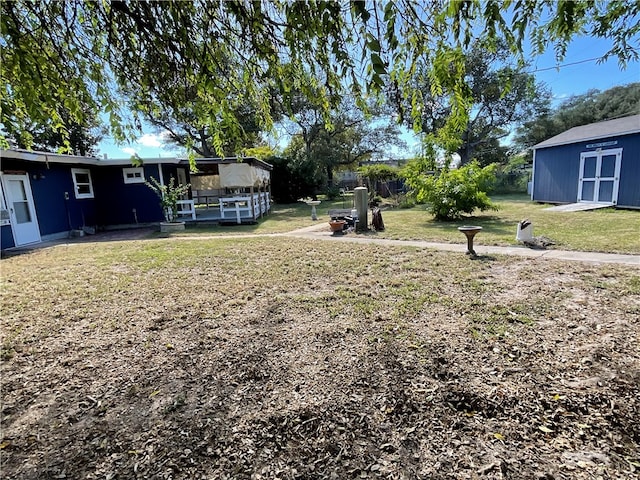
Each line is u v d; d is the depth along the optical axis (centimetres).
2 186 843
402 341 281
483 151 2602
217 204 1908
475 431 181
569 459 160
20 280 511
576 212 1071
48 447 182
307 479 157
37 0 207
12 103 249
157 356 275
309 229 1000
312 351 272
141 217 1252
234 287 445
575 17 173
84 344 299
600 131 1195
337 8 166
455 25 175
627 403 196
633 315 312
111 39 230
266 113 285
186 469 165
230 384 234
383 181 2005
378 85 170
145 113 288
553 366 237
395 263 536
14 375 253
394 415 196
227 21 217
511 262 512
